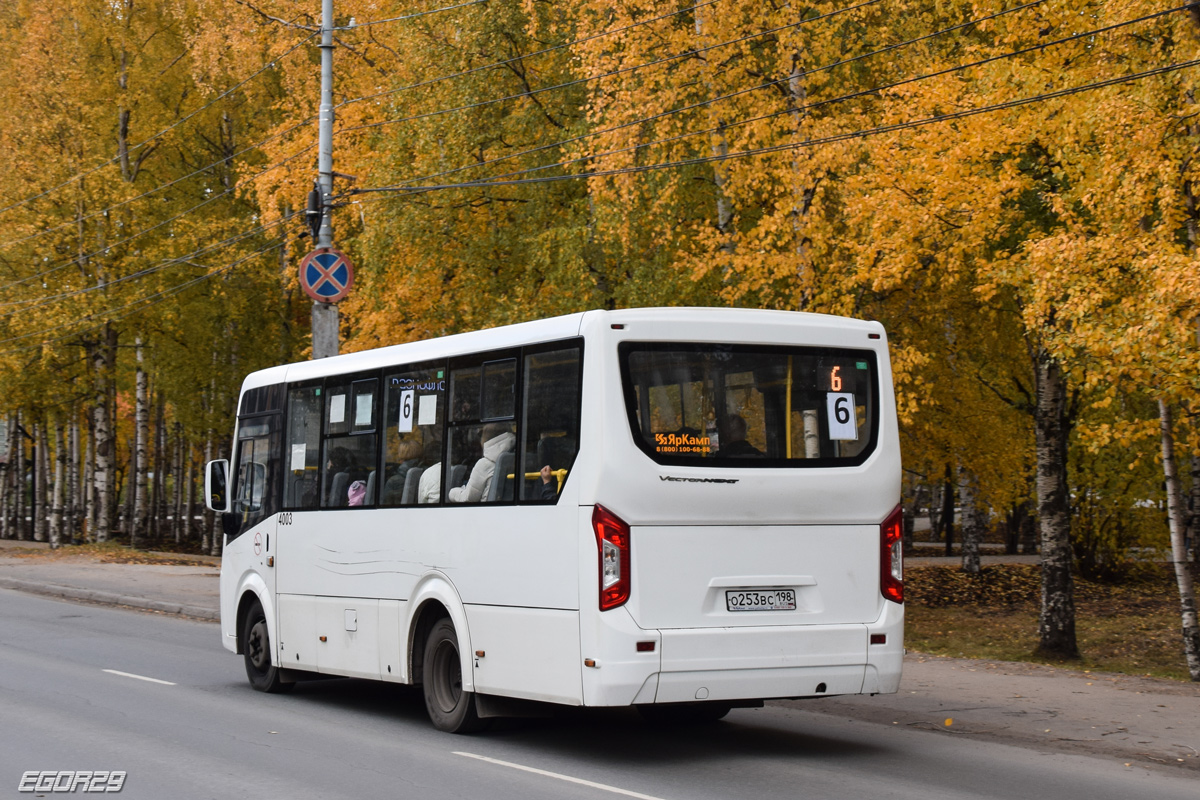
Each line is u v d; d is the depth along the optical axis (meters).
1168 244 13.70
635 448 8.48
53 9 38.62
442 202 24.73
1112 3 14.59
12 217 38.69
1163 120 13.71
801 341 9.14
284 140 30.98
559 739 9.80
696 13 19.64
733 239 18.89
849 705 11.41
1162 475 30.97
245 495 13.16
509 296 24.41
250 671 12.87
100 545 37.81
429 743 9.53
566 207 24.34
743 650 8.58
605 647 8.30
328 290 20.83
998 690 12.11
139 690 12.26
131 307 37.97
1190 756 8.99
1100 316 14.32
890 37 20.31
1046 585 19.72
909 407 18.00
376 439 11.11
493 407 9.62
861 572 9.09
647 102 19.58
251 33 32.47
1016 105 15.60
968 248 16.28
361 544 11.09
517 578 9.12
